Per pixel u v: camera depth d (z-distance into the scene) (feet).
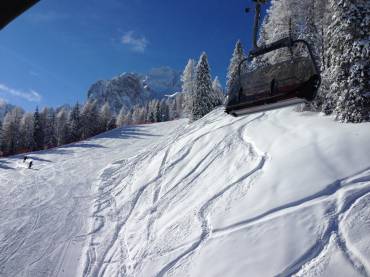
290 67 16.85
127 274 42.47
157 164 80.33
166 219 51.47
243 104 17.89
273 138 61.31
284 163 48.19
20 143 259.80
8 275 44.96
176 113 360.28
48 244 53.57
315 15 81.71
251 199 43.09
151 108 359.87
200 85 152.66
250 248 34.45
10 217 64.85
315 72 15.99
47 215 66.23
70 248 52.26
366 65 57.77
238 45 155.43
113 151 143.64
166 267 38.93
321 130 56.18
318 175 41.52
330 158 44.68
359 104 56.85
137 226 55.31
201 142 79.25
